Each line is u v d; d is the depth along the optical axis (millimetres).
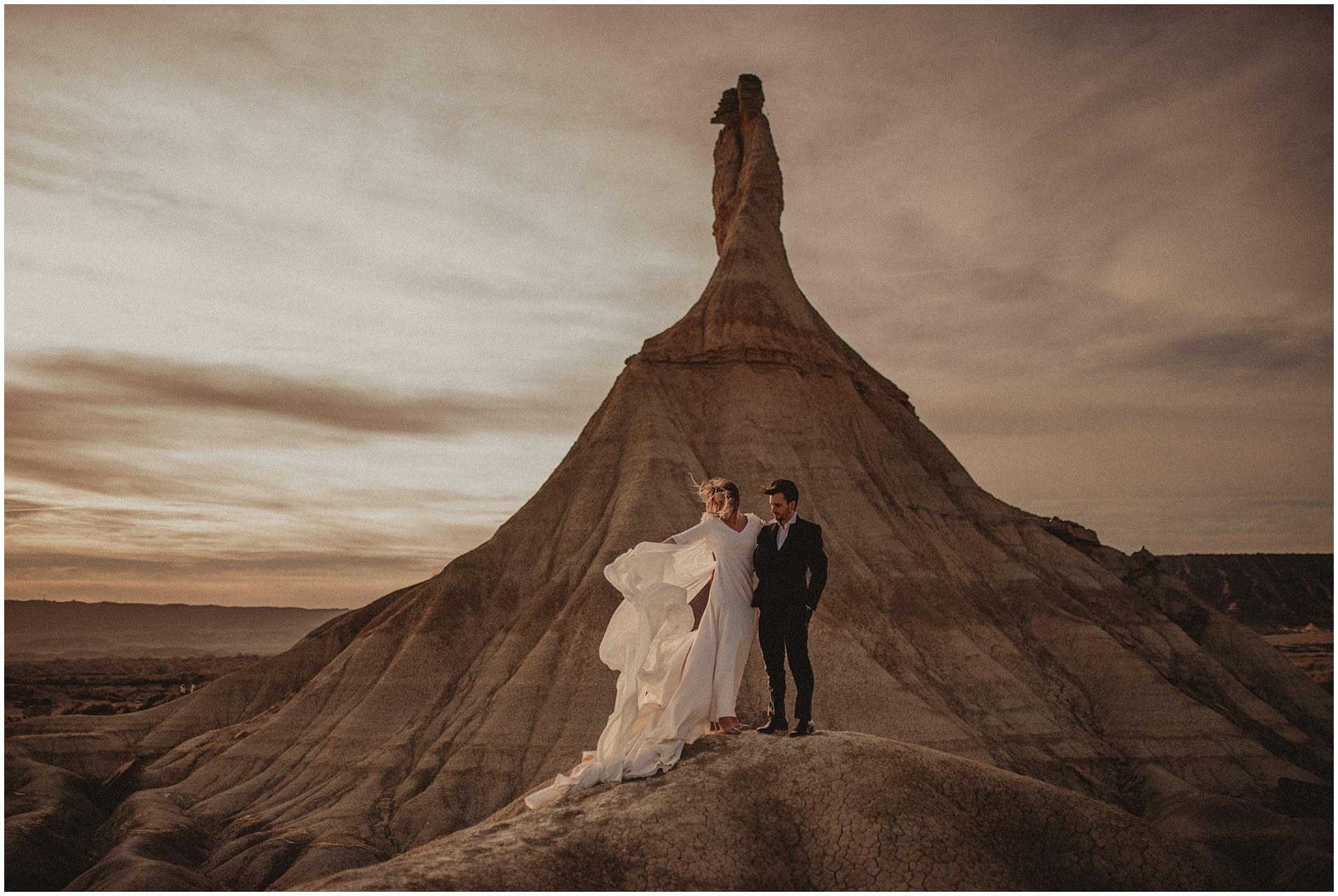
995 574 58000
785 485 10312
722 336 65312
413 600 56094
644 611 10305
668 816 8984
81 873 34625
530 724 43688
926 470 66562
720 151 79750
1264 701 52844
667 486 54781
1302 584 165875
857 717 42438
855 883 8781
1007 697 46562
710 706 10172
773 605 10281
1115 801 41469
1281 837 25672
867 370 72250
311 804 41562
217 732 51844
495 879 7977
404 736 46031
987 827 9492
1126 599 58125
